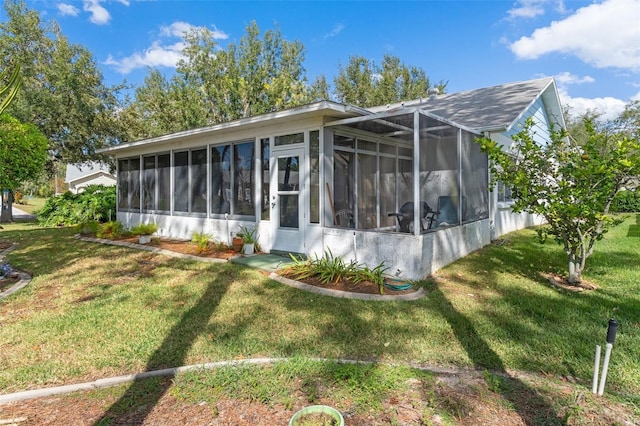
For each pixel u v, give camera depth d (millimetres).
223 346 3275
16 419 2281
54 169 18047
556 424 2148
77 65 15820
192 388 2561
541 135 12102
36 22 15516
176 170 9773
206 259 7062
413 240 5391
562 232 5199
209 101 22500
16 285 5406
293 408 2330
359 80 29109
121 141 17859
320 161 6496
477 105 9953
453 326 3703
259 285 5270
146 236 9055
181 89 21766
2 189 9203
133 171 11391
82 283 5488
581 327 3654
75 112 15641
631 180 4746
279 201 7281
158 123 22375
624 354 3066
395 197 7016
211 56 22766
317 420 2150
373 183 7488
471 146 7539
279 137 7234
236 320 3922
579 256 5168
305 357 2992
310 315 4043
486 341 3352
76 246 8984
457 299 4559
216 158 8672
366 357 3068
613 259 6660
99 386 2652
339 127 6664
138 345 3307
